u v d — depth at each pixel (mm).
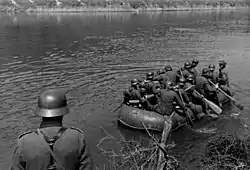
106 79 15227
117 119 10500
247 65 18438
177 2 77688
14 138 9055
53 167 3146
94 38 30000
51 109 3293
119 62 19266
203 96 11523
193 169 7355
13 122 10148
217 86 11906
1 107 11398
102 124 10141
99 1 69000
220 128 10094
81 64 18672
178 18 52906
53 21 45219
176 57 20750
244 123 10406
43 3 64312
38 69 17344
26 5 63500
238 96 12914
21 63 18906
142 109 10477
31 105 11641
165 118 9844
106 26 40438
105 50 23719
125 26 40750
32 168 3111
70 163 3215
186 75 12750
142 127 9812
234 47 24703
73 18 50094
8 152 8242
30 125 9969
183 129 10062
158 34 33312
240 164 6465
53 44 26438
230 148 7008
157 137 9367
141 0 74062
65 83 14516
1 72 16594
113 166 7492
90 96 12695
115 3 69250
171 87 10156
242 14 62781
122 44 26609
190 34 33250
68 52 22844
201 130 9969
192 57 20750
